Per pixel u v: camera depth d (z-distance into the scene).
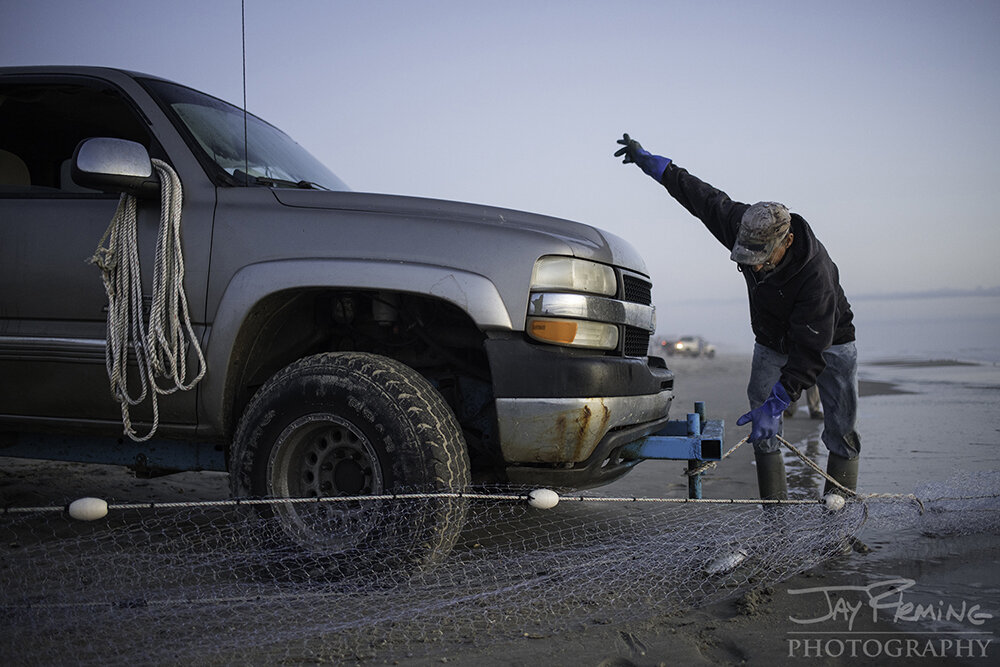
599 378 3.02
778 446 3.67
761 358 3.59
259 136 3.93
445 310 3.33
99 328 3.33
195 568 3.11
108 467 5.49
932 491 4.06
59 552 3.33
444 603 2.73
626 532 3.63
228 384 3.18
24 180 3.88
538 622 2.61
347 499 2.74
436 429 2.90
